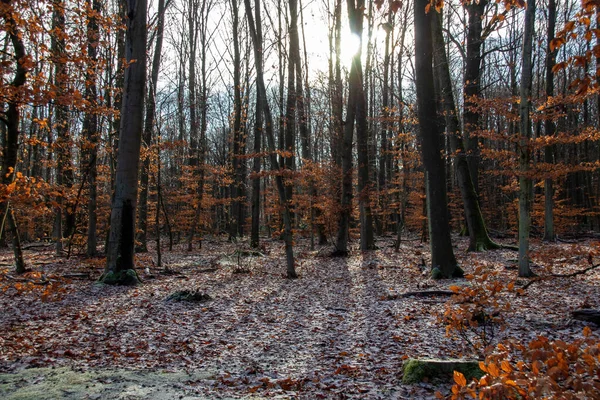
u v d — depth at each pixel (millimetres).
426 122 11406
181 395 4277
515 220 24359
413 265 13969
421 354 5480
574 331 5984
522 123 9852
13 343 6031
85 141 10273
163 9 17375
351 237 25594
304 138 22344
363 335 6582
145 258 16625
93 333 6727
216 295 9992
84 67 7117
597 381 1904
